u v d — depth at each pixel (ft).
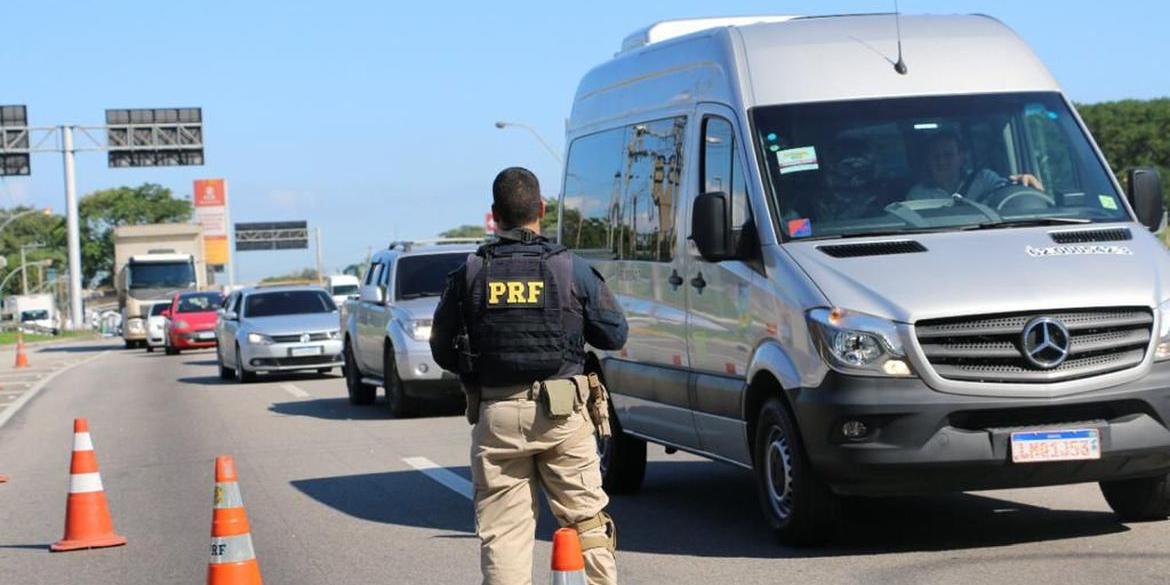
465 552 34.81
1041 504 37.22
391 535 37.68
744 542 34.04
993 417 29.63
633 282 40.78
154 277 205.05
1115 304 29.84
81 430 38.32
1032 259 30.86
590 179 44.91
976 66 35.68
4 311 394.52
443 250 73.61
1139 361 29.99
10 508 45.78
